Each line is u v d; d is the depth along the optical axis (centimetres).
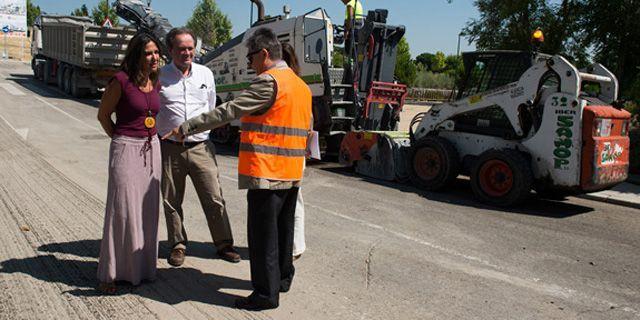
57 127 1377
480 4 1611
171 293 421
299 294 439
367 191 884
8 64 3709
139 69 396
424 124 956
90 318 373
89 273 451
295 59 422
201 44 1683
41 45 2602
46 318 370
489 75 873
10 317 369
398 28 1160
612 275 541
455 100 911
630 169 1170
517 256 583
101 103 395
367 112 1127
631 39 1339
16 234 539
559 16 1463
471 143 895
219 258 508
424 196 873
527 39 1491
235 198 770
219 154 1226
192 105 473
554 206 859
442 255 570
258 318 389
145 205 421
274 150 379
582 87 875
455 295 464
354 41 1159
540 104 802
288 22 1152
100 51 1958
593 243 653
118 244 414
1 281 425
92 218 605
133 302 402
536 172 807
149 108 405
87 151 1070
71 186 756
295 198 411
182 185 482
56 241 524
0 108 1661
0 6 5019
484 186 841
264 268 394
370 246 585
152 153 416
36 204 652
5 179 778
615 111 802
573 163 765
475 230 679
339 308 419
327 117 1099
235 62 1280
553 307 452
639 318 439
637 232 721
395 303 437
